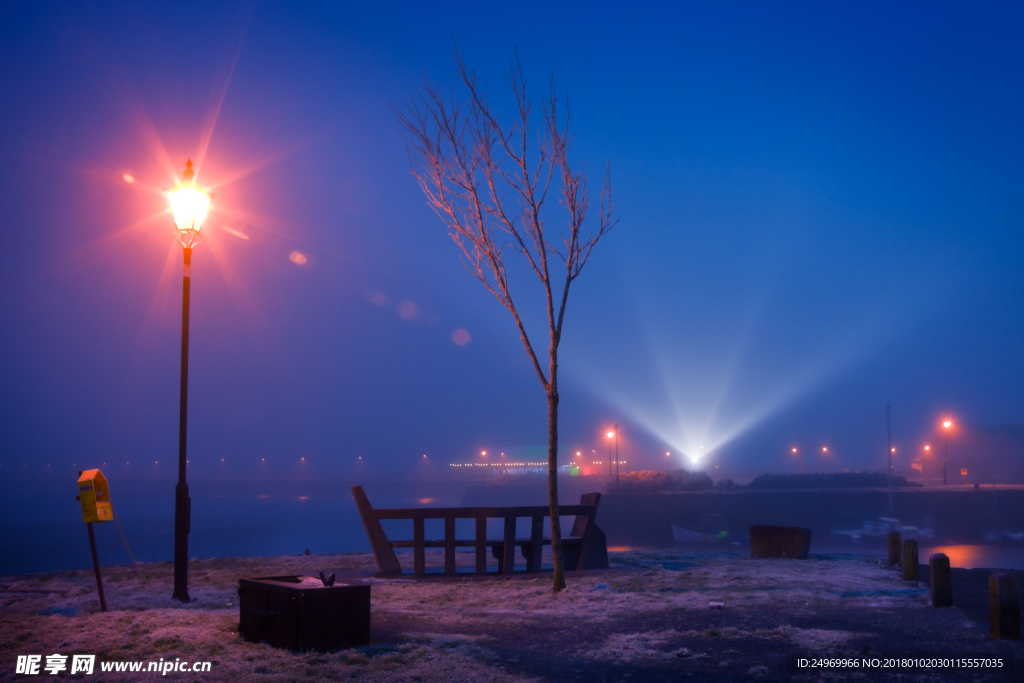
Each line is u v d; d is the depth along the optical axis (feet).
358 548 202.49
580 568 45.85
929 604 32.30
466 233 40.11
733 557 54.85
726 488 230.89
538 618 29.43
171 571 46.68
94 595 35.01
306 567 48.65
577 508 46.11
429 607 32.07
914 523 211.41
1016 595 25.11
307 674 19.58
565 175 40.09
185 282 35.78
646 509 203.10
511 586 38.27
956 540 208.23
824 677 20.40
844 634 25.86
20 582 41.01
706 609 31.12
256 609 23.43
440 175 40.52
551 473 37.29
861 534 200.85
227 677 19.16
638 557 53.93
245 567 48.96
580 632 26.68
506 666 21.40
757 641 24.97
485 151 40.14
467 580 40.91
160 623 25.80
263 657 21.11
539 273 39.29
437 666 20.75
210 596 35.01
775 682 19.94
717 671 21.06
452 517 43.04
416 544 42.70
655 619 29.09
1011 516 213.46
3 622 26.11
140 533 273.13
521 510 43.98
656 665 21.79
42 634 23.91
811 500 208.54
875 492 212.84
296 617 21.88
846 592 36.06
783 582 39.47
